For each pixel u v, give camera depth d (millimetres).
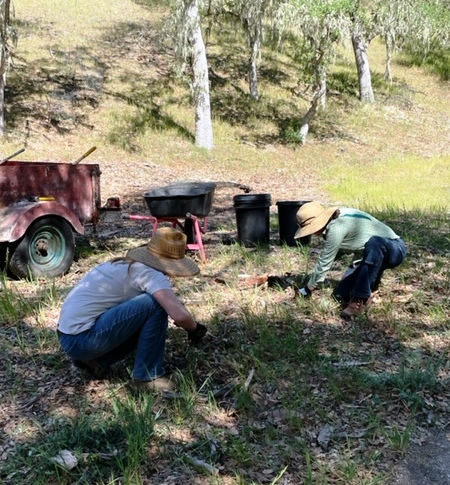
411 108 26578
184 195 7242
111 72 23000
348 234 5492
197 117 19250
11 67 20922
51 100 20031
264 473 3570
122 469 3473
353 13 19797
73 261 7828
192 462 3611
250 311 5770
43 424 4027
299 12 19156
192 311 5773
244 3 21359
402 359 4867
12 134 17453
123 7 30797
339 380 4496
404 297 6129
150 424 3859
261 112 22719
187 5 18672
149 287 4059
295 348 4918
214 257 7793
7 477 3527
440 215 10453
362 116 24516
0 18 16609
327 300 5961
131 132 19109
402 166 18281
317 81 20453
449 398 4359
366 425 4016
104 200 13570
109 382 4488
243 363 4750
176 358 4820
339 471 3574
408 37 24281
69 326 4109
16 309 5867
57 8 29281
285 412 4129
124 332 4113
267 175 17547
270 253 7887
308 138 21688
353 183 15258
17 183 7098
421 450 3822
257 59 23328
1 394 4410
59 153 16984
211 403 4195
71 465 3555
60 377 4613
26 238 6762
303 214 5426
